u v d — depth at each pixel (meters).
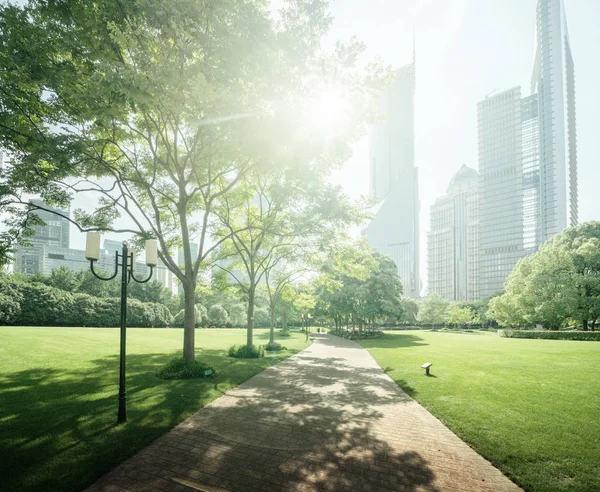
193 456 5.49
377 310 39.97
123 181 11.14
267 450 5.79
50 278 53.88
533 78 176.25
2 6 7.75
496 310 43.69
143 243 12.14
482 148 167.62
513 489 4.65
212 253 21.61
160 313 54.66
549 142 151.00
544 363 15.34
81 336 24.20
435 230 191.62
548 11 157.00
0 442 5.60
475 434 6.52
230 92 7.36
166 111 9.06
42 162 10.20
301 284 27.48
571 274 35.94
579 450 5.80
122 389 6.85
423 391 10.01
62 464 4.95
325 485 4.66
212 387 10.05
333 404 8.73
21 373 11.06
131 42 6.79
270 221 17.25
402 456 5.63
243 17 7.45
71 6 7.75
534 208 154.12
